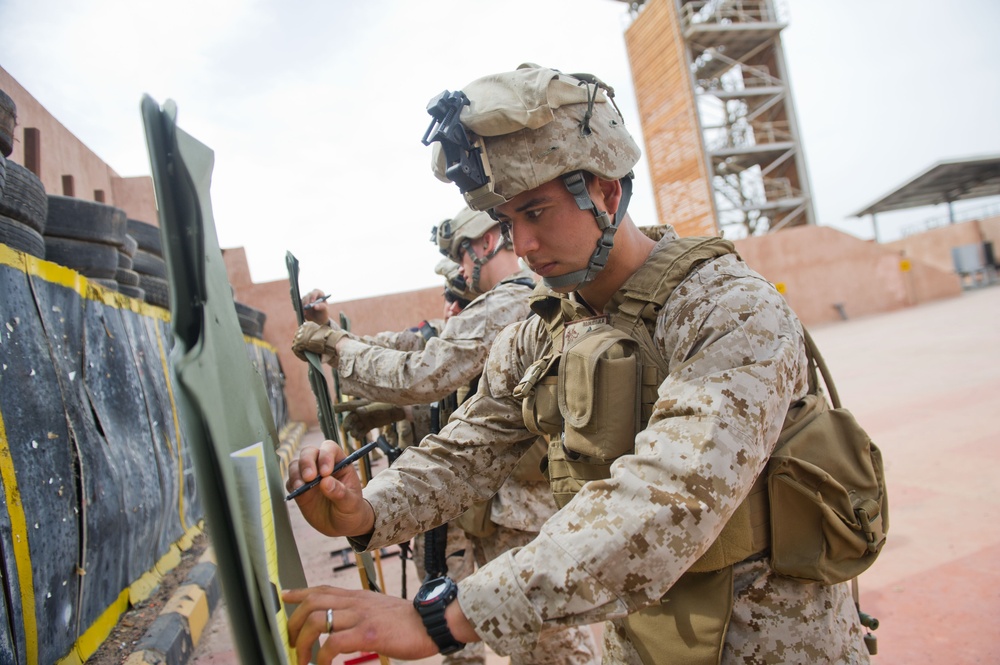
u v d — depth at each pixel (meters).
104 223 3.80
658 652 1.15
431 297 13.16
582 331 1.25
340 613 0.86
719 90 21.72
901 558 3.01
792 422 1.14
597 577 0.84
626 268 1.23
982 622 2.42
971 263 24.42
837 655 1.14
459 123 1.05
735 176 22.92
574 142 1.08
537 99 1.05
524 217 1.12
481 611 0.85
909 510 3.53
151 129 0.63
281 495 0.98
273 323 12.22
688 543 0.85
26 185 2.71
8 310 2.15
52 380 2.36
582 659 1.98
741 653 1.12
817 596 1.14
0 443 1.89
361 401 2.77
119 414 3.07
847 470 1.14
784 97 22.36
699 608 1.11
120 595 2.74
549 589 0.85
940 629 2.43
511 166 1.07
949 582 2.74
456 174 1.07
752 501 1.10
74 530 2.27
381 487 1.23
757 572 1.13
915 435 4.85
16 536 1.85
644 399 1.12
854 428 1.18
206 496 0.62
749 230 22.78
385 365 2.10
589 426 1.13
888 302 18.44
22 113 5.68
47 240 3.54
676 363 1.06
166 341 4.36
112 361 3.13
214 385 0.68
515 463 1.39
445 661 2.33
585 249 1.14
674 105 22.00
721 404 0.92
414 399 2.12
